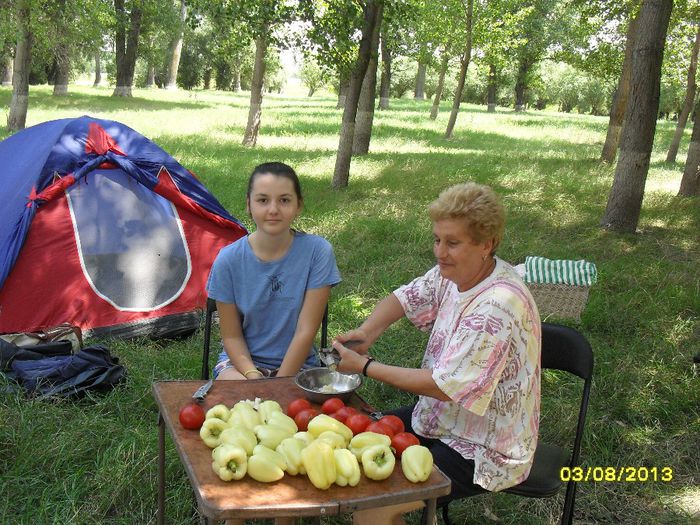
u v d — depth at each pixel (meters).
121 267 5.31
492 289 2.42
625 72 15.77
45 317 5.00
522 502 3.43
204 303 5.60
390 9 11.23
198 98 38.00
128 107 27.48
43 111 23.11
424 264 7.09
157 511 3.14
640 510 3.45
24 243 5.03
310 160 13.85
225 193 10.07
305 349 3.16
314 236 3.27
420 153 16.50
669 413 4.29
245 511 1.83
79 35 19.75
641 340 5.34
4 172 5.67
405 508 2.28
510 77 47.16
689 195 11.65
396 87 60.97
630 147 8.80
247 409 2.30
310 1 10.74
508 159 15.92
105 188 5.45
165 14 34.75
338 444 2.12
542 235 8.56
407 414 2.92
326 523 3.15
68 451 3.50
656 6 8.53
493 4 22.17
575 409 4.18
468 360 2.35
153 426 3.87
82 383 4.17
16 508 3.17
